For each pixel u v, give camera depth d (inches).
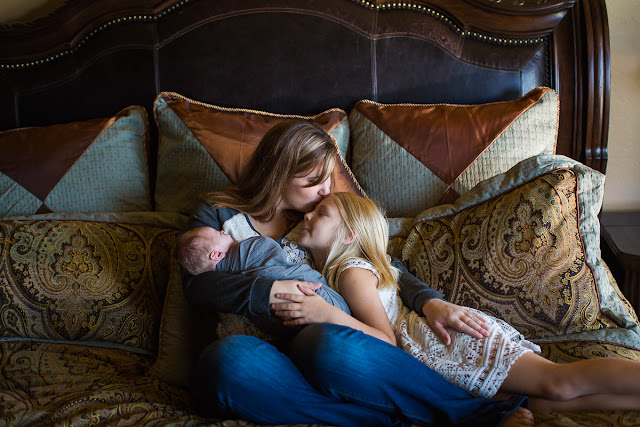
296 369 40.4
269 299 44.3
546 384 39.8
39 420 39.3
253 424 39.0
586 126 70.0
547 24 68.7
